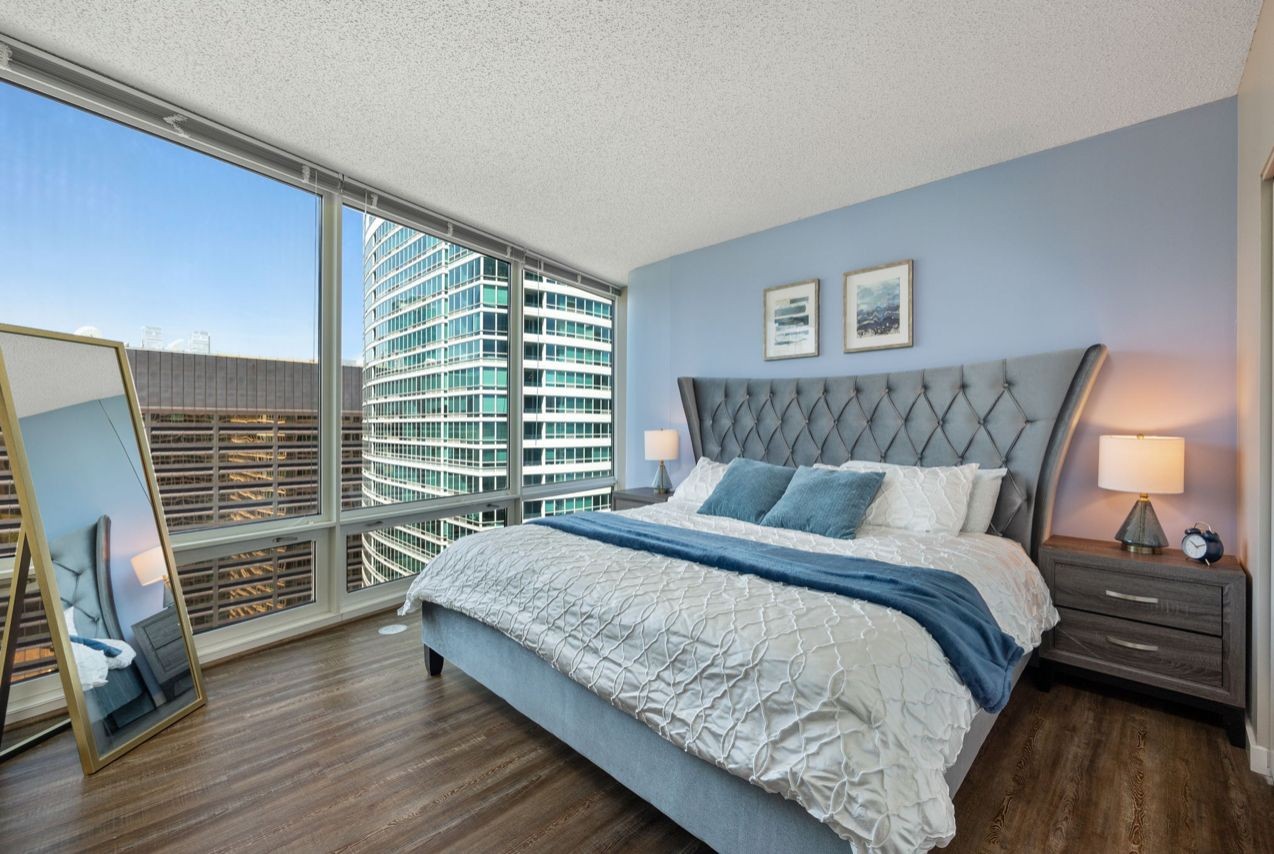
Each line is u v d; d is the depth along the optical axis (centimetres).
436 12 176
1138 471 209
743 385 366
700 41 188
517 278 402
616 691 144
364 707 210
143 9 174
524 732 193
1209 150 223
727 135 249
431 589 223
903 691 110
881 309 312
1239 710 184
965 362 282
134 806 152
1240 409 207
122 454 208
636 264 444
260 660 251
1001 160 271
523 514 409
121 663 188
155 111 223
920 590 146
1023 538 246
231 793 158
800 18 177
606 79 209
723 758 119
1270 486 173
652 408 443
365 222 309
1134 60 196
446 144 258
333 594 294
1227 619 187
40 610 191
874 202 316
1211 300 222
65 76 201
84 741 166
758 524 262
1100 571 214
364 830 144
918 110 229
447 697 218
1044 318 260
